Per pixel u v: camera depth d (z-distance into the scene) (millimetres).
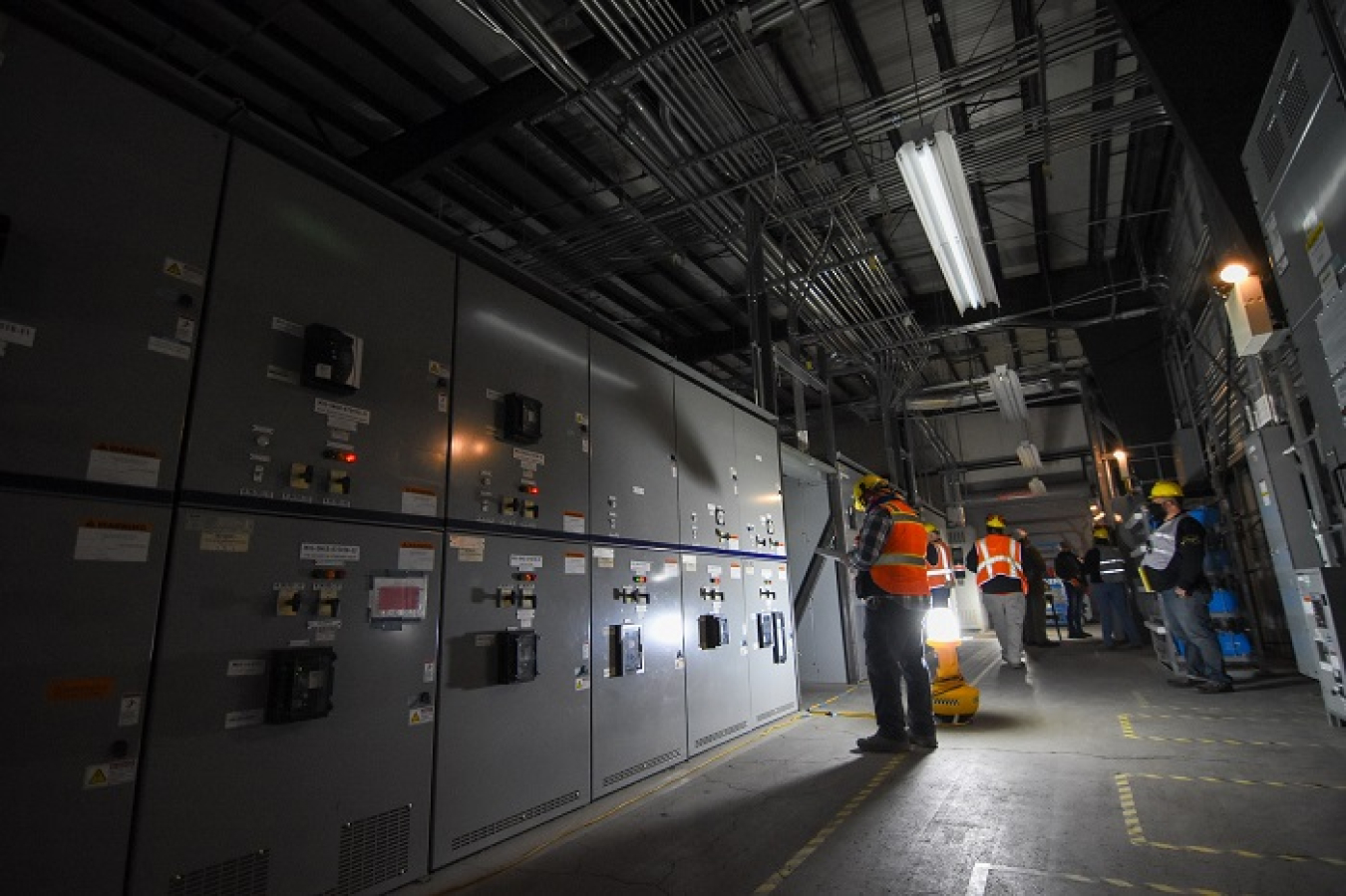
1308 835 2418
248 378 2100
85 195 1784
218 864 1835
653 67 4527
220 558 1951
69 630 1622
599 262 7402
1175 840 2434
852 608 7594
